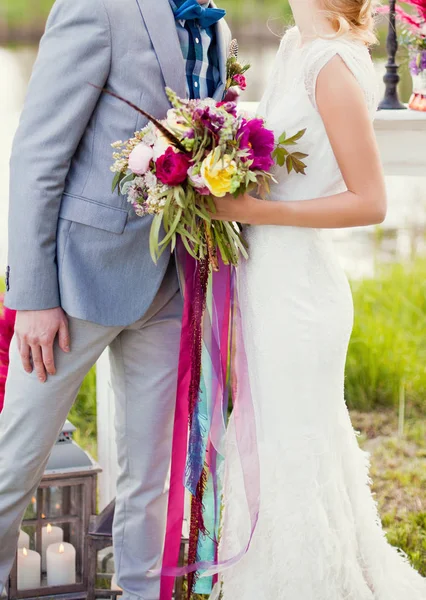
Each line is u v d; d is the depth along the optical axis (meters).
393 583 1.97
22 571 2.13
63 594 2.13
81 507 2.16
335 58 1.71
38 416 1.83
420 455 3.18
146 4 1.74
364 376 3.66
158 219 1.64
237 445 1.87
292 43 1.86
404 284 4.23
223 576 1.91
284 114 1.79
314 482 1.82
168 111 1.62
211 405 1.93
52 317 1.76
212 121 1.58
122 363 2.00
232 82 1.96
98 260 1.78
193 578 1.99
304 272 1.82
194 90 1.84
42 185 1.69
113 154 1.67
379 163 1.74
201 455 1.93
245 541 1.87
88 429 3.32
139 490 2.04
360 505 1.95
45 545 2.28
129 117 1.74
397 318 4.02
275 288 1.82
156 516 2.06
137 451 2.02
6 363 2.06
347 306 1.87
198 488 1.94
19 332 1.77
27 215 1.70
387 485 2.94
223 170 1.57
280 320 1.81
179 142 1.59
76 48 1.66
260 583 1.84
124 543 2.07
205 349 1.92
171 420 2.01
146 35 1.73
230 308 1.92
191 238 1.69
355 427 3.44
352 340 3.75
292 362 1.82
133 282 1.83
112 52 1.70
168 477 2.06
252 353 1.87
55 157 1.69
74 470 2.12
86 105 1.69
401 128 2.47
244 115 1.67
